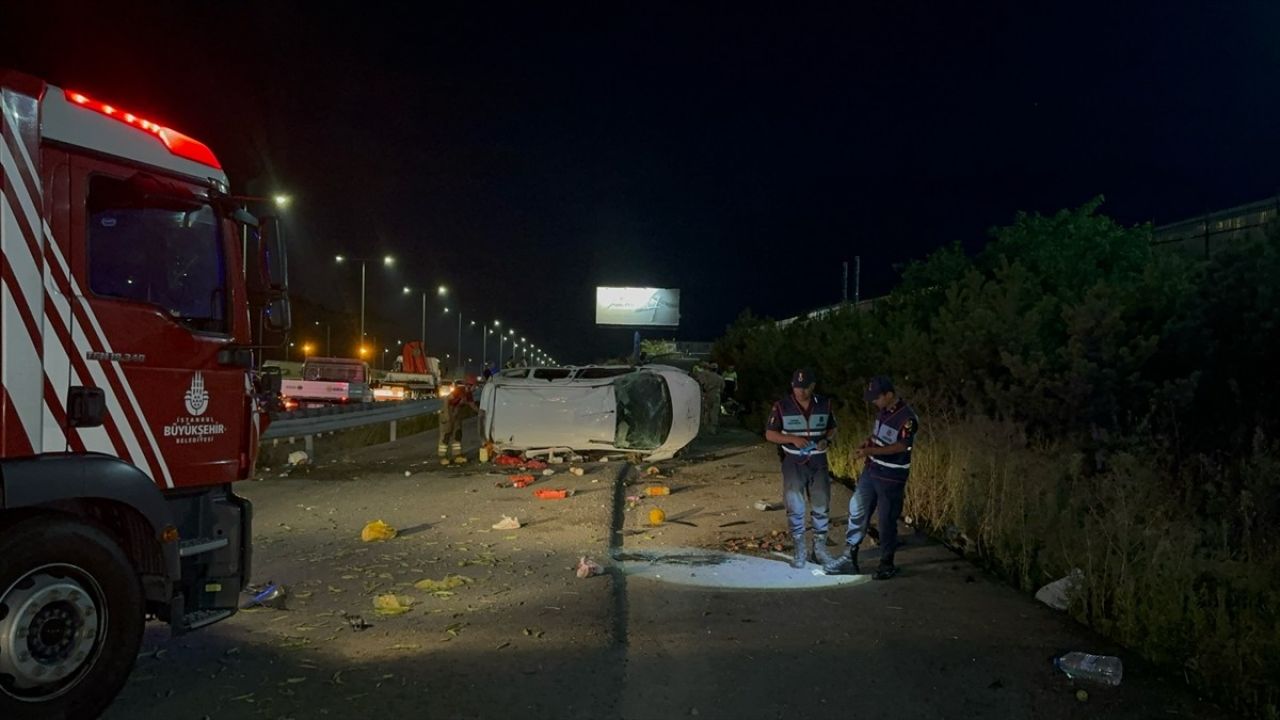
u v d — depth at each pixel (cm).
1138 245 1736
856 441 1355
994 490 897
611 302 7094
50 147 511
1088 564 670
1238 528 694
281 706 514
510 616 684
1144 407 948
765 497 1191
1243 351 855
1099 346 980
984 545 873
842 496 1177
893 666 572
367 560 877
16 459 484
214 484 604
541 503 1171
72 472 499
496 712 505
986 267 1805
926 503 1012
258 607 713
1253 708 512
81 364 520
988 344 1155
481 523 1051
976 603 704
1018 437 968
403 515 1109
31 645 476
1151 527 677
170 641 632
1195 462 818
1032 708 511
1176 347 938
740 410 2520
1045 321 1160
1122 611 625
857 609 691
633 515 1085
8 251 485
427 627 661
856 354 1673
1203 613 574
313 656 598
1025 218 1808
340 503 1198
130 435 546
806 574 798
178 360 577
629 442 1546
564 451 1568
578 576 800
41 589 479
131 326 547
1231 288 866
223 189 622
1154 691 534
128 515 550
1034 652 596
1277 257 836
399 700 522
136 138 560
